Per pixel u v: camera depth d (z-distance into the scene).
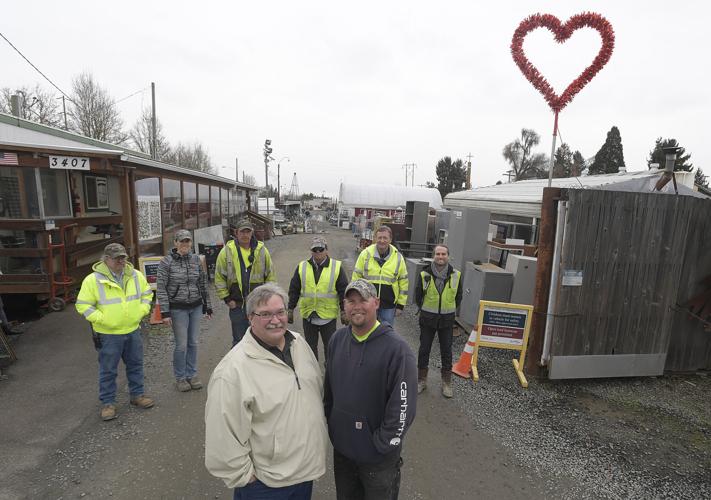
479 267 6.87
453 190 63.03
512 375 5.40
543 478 3.37
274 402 1.98
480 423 4.18
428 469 3.41
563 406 4.64
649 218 5.16
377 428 2.18
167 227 11.32
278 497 2.04
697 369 5.69
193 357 4.62
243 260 4.65
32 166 6.61
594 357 5.24
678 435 4.12
